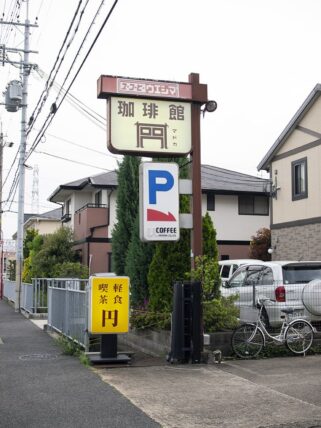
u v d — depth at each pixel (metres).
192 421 5.84
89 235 24.08
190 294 9.07
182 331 9.01
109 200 24.52
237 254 25.92
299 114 17.36
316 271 11.16
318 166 16.67
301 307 10.60
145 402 6.60
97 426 5.69
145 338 10.78
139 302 12.32
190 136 9.53
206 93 9.59
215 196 25.98
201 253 9.55
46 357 9.84
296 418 5.92
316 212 16.73
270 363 8.98
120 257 14.81
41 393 7.06
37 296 18.70
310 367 8.64
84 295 9.94
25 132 22.02
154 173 9.27
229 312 9.84
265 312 10.48
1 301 29.52
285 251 18.25
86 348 9.59
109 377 7.99
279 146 18.69
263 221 26.52
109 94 9.16
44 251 23.98
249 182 27.02
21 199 22.28
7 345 11.48
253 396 6.85
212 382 7.64
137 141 9.28
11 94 20.11
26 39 20.64
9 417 6.02
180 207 10.98
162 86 9.38
